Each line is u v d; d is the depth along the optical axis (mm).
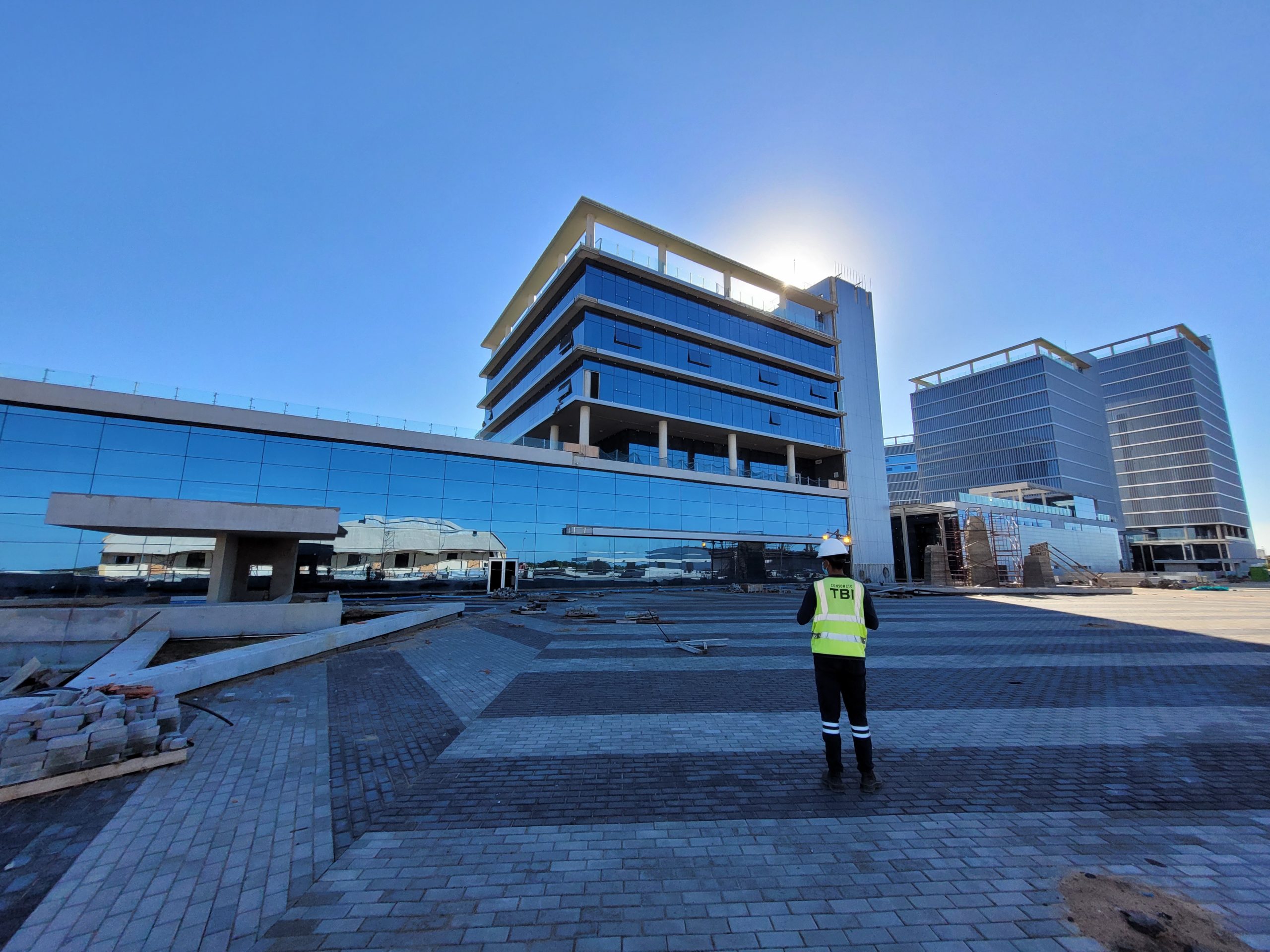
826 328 56062
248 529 13680
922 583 52125
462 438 32625
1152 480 111688
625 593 35375
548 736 5828
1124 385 118062
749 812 3930
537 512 34844
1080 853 3305
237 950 2492
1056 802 4055
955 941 2512
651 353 42250
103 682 6918
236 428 27250
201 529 13414
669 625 16797
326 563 28344
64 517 12133
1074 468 93688
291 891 2973
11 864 3254
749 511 44469
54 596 23094
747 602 27438
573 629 15727
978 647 12109
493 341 61250
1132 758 5012
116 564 24281
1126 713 6574
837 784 4301
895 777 4586
